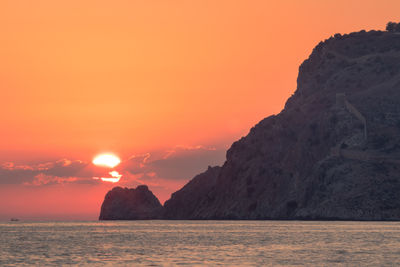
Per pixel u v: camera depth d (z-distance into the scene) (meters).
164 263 183.75
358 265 175.50
